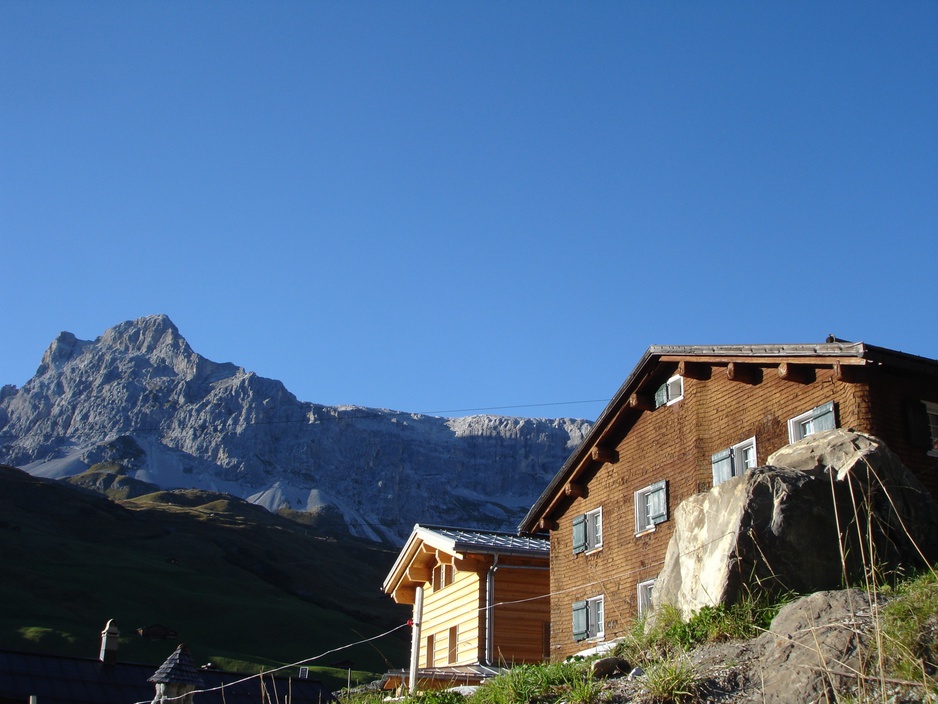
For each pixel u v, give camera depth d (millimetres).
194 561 179375
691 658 9305
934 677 7215
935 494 18781
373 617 170750
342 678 86875
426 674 28281
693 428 24906
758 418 22469
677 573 11945
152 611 130000
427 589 35531
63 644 99750
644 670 9398
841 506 11312
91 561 150125
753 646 8969
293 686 32656
